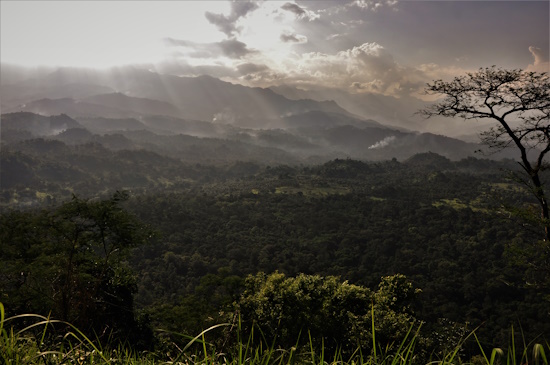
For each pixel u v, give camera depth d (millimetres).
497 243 93562
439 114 13383
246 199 165750
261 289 17594
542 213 12227
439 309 69312
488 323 63656
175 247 97812
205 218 130125
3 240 16500
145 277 80000
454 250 98375
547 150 12070
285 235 119000
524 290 71125
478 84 12203
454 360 1116
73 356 1419
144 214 123562
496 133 12789
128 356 1571
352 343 12219
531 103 12078
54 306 4316
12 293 11398
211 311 19516
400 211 136750
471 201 145750
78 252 15469
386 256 97312
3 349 1341
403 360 1194
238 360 1257
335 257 97750
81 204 15531
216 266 86812
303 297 15438
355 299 15773
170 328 18969
